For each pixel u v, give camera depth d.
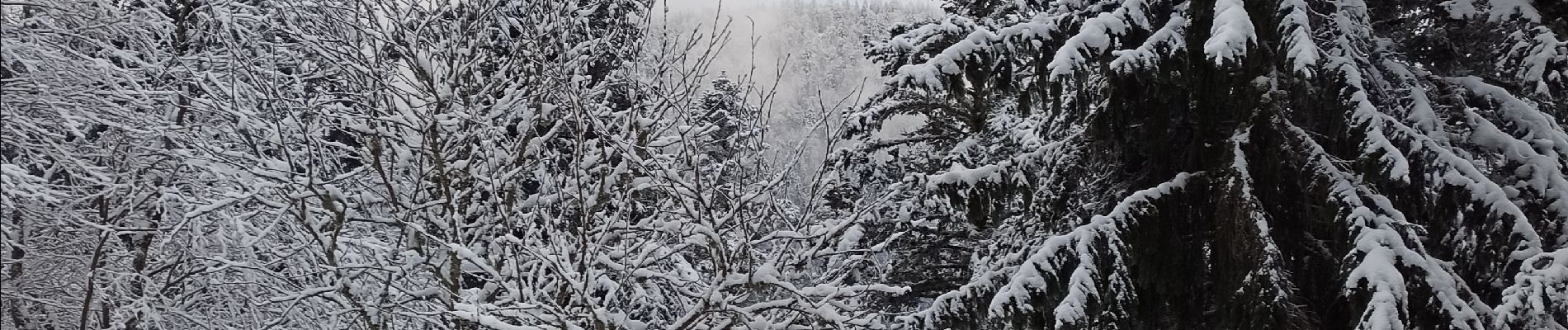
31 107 7.22
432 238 7.08
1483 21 6.82
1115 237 6.77
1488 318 5.93
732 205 7.43
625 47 8.70
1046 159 7.36
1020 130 9.34
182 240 8.05
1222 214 6.64
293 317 8.37
